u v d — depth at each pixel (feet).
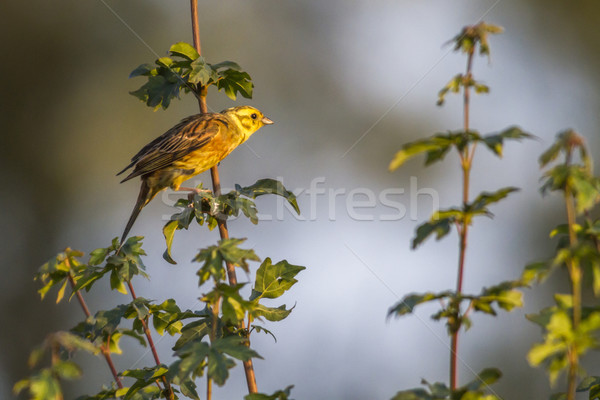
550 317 10.21
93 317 15.75
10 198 47.29
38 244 46.47
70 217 47.34
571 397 9.64
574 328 9.71
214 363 11.85
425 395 10.51
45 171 47.67
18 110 48.62
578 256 9.75
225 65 18.44
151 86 18.81
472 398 10.16
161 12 50.96
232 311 12.58
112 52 49.98
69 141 48.26
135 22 50.42
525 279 10.35
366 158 48.21
